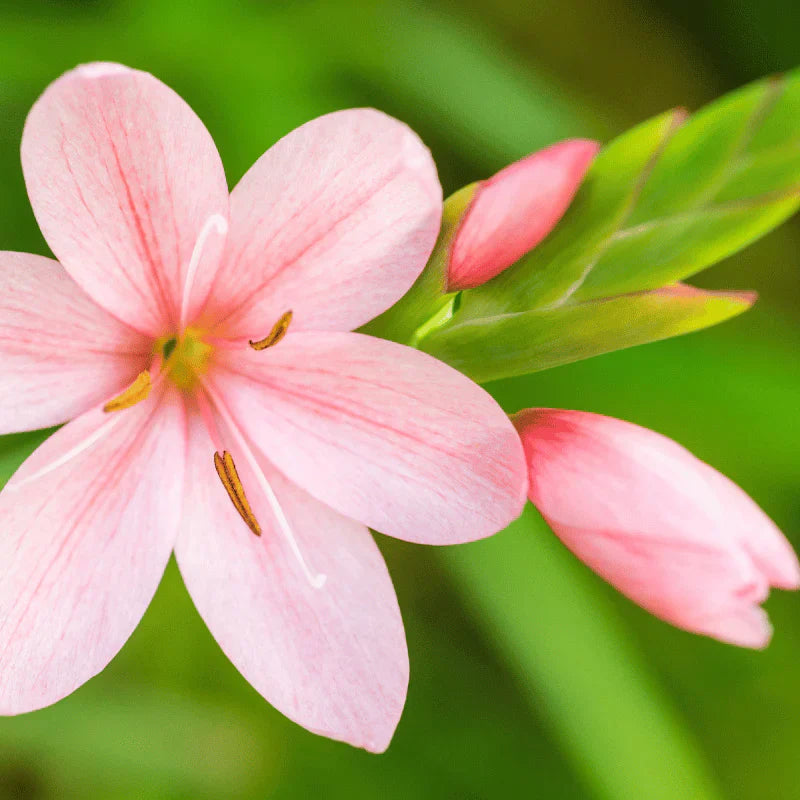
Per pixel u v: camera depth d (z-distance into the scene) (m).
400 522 0.31
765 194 0.31
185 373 0.32
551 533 0.37
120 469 0.31
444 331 0.32
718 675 0.44
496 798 0.41
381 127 0.31
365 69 0.43
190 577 0.31
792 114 0.30
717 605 0.31
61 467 0.31
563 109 0.44
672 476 0.31
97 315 0.31
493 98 0.43
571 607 0.37
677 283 0.31
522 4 0.54
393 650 0.31
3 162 0.39
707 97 0.56
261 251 0.31
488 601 0.37
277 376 0.32
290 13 0.42
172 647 0.39
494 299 0.31
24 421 0.31
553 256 0.31
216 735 0.39
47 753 0.37
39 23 0.39
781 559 0.31
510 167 0.31
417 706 0.43
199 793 0.39
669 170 0.31
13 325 0.31
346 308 0.31
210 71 0.39
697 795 0.37
